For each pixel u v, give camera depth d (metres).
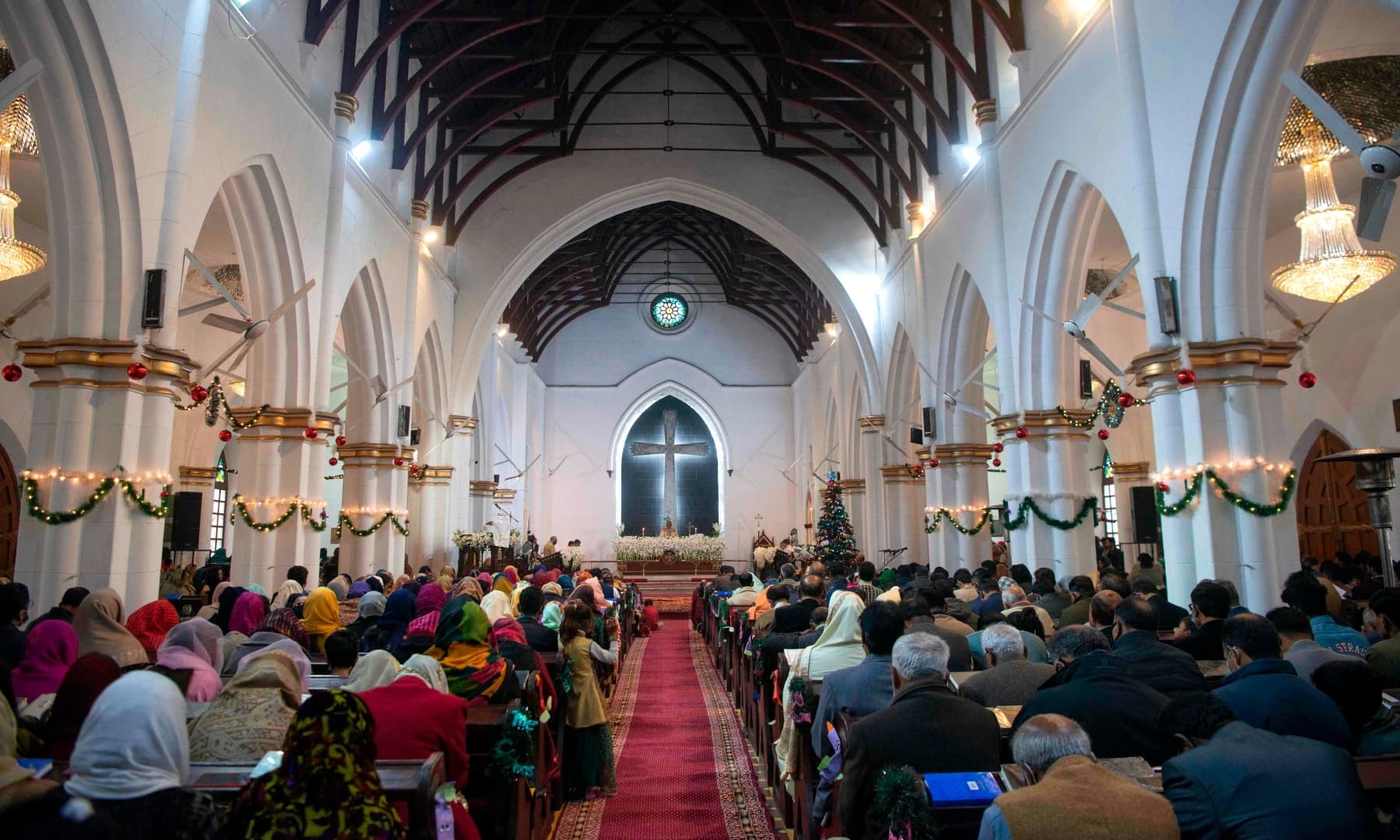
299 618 8.39
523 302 28.12
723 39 21.62
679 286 36.16
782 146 22.62
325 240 13.27
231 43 10.08
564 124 20.48
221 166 9.88
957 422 17.02
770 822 6.79
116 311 8.39
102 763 2.58
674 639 19.42
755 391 35.81
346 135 13.63
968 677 5.21
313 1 12.54
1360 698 3.90
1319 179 11.11
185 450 19.75
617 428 35.41
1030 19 12.61
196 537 16.88
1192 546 8.81
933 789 3.26
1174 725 3.33
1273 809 2.80
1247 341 8.55
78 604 7.18
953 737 3.54
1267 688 3.77
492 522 25.92
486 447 26.58
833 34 15.67
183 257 9.03
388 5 15.71
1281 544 8.44
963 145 15.55
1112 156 10.12
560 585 11.91
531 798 5.56
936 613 7.71
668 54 21.09
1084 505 12.73
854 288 22.27
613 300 36.00
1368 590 9.51
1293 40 7.88
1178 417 9.01
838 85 20.27
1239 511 8.60
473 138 19.23
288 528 12.36
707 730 10.06
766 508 35.16
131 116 8.33
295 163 12.02
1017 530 13.15
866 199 22.23
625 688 12.91
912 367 21.03
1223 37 8.12
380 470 16.64
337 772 2.77
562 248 27.31
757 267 30.27
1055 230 12.29
